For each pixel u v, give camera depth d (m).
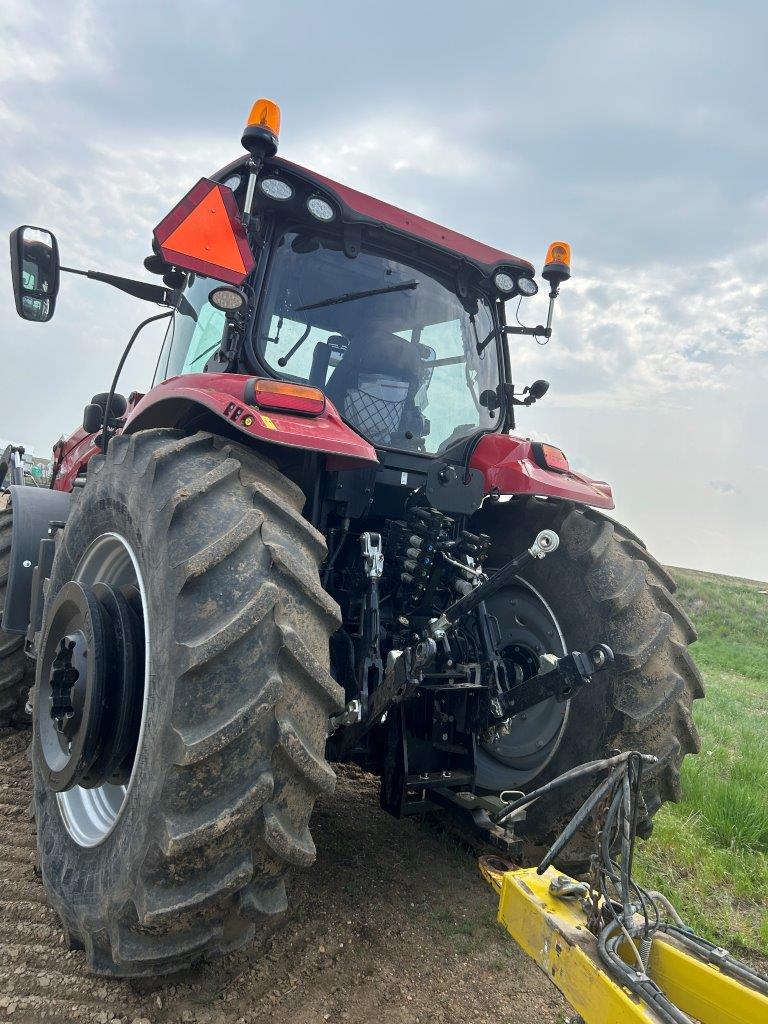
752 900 3.11
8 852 2.72
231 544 1.85
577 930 1.60
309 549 2.02
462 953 2.40
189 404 2.62
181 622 1.81
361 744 2.74
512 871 1.86
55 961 2.13
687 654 2.82
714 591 18.17
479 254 3.22
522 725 3.06
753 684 10.48
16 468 5.02
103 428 3.36
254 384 2.16
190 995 2.04
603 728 2.74
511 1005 2.17
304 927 2.43
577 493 2.96
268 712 1.75
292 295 2.80
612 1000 1.40
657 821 3.72
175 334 3.46
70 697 2.19
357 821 3.33
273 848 1.75
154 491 2.09
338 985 2.17
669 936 1.67
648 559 3.01
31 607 3.29
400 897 2.71
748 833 3.68
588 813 1.71
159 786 1.73
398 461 2.97
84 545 2.59
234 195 2.64
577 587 2.90
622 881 1.59
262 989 2.11
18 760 3.62
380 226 2.89
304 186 2.72
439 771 2.79
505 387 3.48
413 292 3.10
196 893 1.72
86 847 2.15
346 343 2.92
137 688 2.13
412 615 2.84
